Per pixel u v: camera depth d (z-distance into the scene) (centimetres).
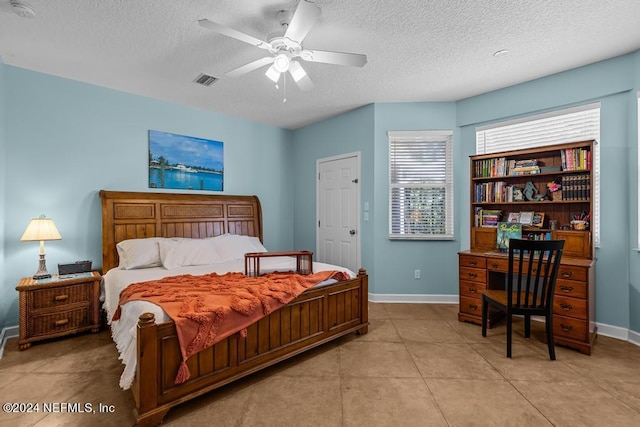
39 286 265
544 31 237
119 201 340
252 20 222
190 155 407
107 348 264
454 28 232
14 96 291
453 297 392
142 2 201
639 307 269
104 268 325
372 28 232
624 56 274
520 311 245
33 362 239
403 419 172
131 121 360
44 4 202
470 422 170
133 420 172
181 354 174
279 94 366
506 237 319
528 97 330
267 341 219
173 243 336
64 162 318
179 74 311
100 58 278
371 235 405
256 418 174
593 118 296
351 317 284
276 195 505
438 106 392
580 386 204
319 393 198
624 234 278
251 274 278
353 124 426
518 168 318
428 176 400
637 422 169
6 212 288
